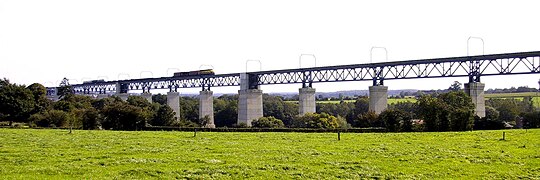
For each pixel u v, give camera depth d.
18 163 35.59
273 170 33.66
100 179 29.48
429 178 31.81
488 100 187.25
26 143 49.62
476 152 43.69
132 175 31.00
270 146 48.34
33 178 29.45
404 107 150.75
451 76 111.62
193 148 46.00
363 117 103.56
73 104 132.25
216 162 36.69
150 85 190.50
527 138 56.00
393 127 90.81
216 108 196.75
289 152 43.28
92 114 103.75
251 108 152.38
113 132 68.25
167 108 123.69
